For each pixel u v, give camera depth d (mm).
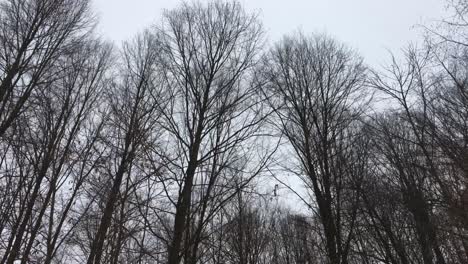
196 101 10102
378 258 12398
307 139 11961
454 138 9633
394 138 11953
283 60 13250
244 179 9891
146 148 10484
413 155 11570
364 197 12250
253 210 19094
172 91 10453
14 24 13008
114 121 13148
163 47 11023
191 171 9133
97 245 11750
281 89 12109
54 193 12906
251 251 18047
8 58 12547
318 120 12367
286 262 20562
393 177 12641
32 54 12914
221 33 11023
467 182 9383
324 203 11117
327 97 12703
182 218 8750
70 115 14305
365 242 13828
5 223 11719
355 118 12461
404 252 12305
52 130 13383
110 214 11922
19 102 12195
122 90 13484
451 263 10938
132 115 12352
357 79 12945
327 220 10938
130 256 11859
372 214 12844
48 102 13469
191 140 9594
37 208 12945
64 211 13062
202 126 9789
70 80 14500
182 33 10992
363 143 12547
